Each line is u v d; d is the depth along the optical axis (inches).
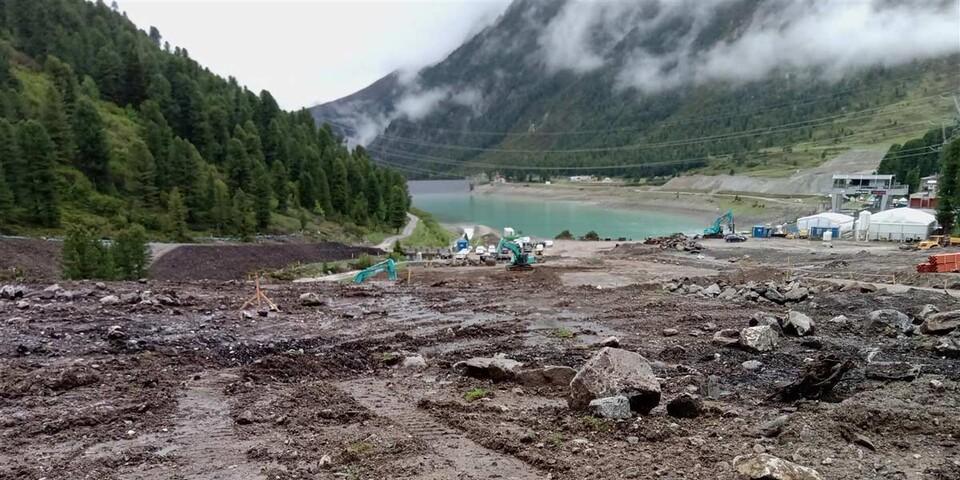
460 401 417.7
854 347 564.7
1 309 641.0
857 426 327.6
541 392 441.4
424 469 291.7
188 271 2391.7
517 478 279.9
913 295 887.7
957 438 310.3
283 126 5516.7
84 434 342.0
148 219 3245.6
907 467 274.1
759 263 1883.6
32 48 5221.5
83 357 492.7
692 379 468.8
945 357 514.0
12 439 330.6
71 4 6092.5
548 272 1713.8
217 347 553.6
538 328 724.0
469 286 1175.0
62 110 3607.3
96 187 3484.3
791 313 639.8
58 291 745.0
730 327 689.6
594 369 379.9
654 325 725.3
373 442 329.1
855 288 968.9
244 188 4104.3
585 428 338.0
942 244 2097.7
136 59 5182.1
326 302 876.0
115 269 1656.0
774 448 300.2
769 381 467.2
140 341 542.6
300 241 3592.5
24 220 2773.1
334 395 432.5
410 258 2709.2
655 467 279.7
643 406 366.0
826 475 264.7
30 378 422.3
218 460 308.2
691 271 1697.8
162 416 376.8
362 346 606.2
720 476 265.4
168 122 4835.1
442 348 618.2
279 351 567.2
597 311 832.9
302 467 296.2
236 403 406.9
